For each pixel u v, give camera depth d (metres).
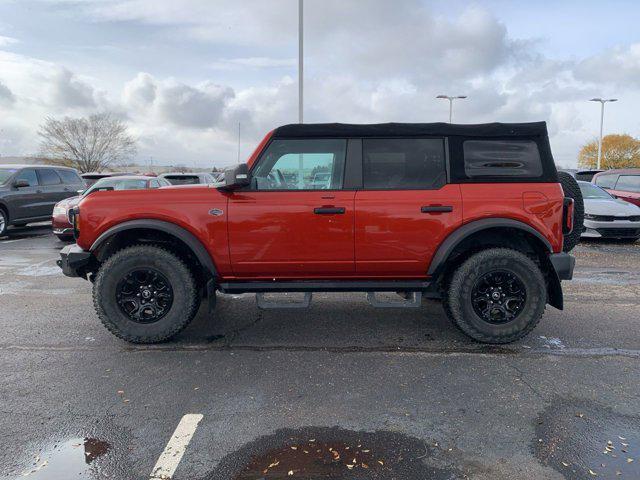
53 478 2.45
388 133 4.25
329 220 4.18
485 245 4.43
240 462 2.59
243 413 3.12
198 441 2.79
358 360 4.01
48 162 45.44
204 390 3.45
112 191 4.34
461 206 4.18
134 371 3.79
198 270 4.57
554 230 4.22
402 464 2.57
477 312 4.29
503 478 2.45
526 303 4.23
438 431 2.90
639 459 2.61
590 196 11.41
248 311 5.43
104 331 4.74
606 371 3.78
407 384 3.55
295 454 2.66
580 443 2.76
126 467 2.54
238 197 4.22
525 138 4.26
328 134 4.25
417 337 4.59
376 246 4.21
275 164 4.30
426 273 4.32
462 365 3.90
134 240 4.49
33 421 3.01
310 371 3.79
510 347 4.30
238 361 3.99
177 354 4.14
